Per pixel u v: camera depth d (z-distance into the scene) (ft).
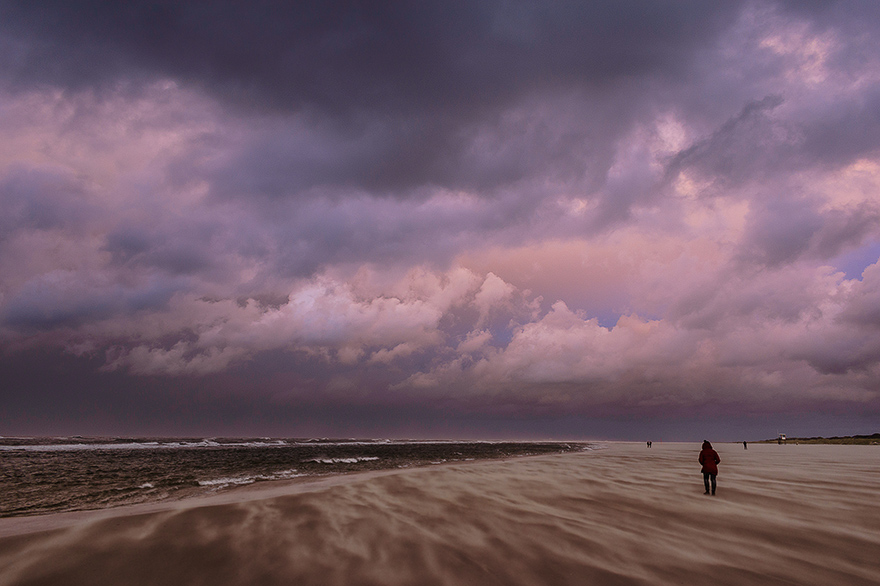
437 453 161.58
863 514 34.86
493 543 25.53
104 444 218.38
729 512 35.40
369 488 43.27
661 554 24.29
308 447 220.64
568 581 20.17
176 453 146.72
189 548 22.91
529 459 105.60
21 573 19.33
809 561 23.47
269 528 26.91
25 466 88.22
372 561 22.13
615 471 69.10
